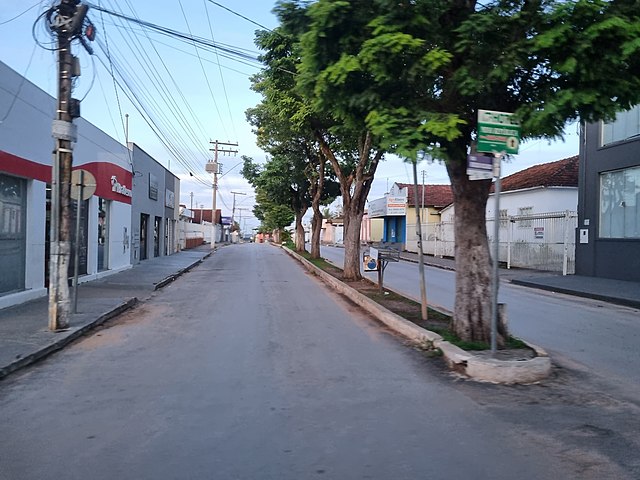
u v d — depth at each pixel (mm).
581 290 17469
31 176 13492
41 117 14039
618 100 7047
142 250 29750
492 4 7629
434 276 22906
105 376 7340
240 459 4652
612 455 4750
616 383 7027
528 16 7020
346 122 8547
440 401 6227
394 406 6047
